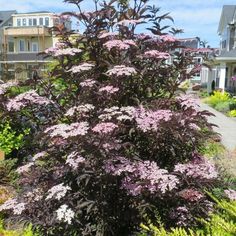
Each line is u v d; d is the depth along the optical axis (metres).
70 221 3.12
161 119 3.21
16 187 4.72
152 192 3.21
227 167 5.59
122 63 3.56
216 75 31.81
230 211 3.08
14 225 3.90
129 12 3.82
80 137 3.05
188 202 3.38
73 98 3.70
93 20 3.73
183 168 3.38
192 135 3.45
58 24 3.99
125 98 3.70
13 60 39.09
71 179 3.43
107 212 3.43
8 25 43.38
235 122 14.23
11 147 5.79
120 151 3.48
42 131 3.56
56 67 3.71
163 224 3.21
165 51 3.79
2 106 3.64
